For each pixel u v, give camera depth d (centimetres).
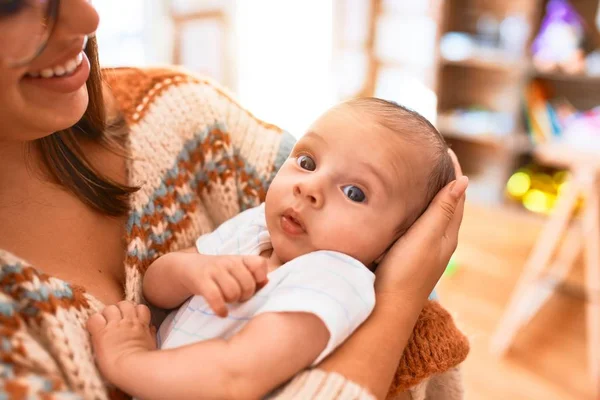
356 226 72
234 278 67
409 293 72
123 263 77
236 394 59
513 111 301
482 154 341
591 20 291
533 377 201
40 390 48
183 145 90
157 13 309
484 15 322
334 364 64
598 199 195
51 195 72
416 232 76
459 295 244
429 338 77
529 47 290
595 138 255
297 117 379
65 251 70
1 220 67
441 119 329
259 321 63
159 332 76
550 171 315
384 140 75
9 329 53
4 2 53
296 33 381
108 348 64
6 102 58
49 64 59
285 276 69
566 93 308
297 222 74
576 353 212
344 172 73
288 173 77
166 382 60
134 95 88
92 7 60
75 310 64
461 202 81
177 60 324
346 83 379
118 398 64
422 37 345
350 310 65
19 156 70
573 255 229
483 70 331
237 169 96
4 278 59
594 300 197
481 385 197
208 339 65
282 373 61
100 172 78
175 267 72
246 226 83
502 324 210
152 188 83
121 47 316
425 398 97
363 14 361
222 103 97
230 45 344
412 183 76
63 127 64
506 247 279
